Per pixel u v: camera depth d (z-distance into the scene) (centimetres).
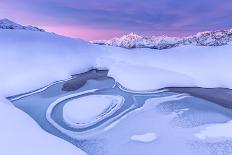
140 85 6138
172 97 5359
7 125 2788
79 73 8312
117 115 4172
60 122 3925
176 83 6619
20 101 5044
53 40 10506
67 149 2544
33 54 8138
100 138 3328
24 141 2477
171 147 3027
